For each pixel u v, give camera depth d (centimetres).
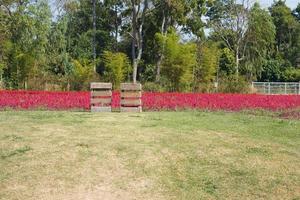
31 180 690
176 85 3064
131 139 883
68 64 3634
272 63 5594
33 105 1496
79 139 874
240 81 3325
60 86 3102
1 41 3167
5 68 3153
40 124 1036
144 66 4234
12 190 661
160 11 4038
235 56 4944
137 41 3934
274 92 3862
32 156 775
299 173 727
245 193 656
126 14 4259
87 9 4972
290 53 6719
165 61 3111
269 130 1040
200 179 699
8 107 1483
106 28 4966
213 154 803
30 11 3303
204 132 977
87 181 690
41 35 3281
